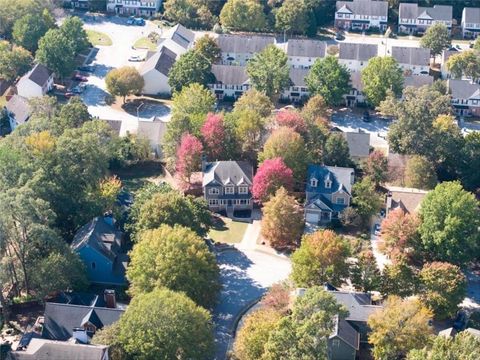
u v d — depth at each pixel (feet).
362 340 426.10
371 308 428.56
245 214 566.77
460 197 496.23
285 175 543.39
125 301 469.98
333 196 553.64
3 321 444.96
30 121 594.24
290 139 567.18
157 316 389.80
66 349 378.32
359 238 536.83
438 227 495.41
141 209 494.18
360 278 462.19
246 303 474.08
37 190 495.41
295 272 463.83
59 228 513.04
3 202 428.56
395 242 499.10
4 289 467.11
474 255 501.56
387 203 551.18
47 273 439.63
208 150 595.88
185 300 402.93
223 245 528.63
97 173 539.29
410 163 583.17
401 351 399.44
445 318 461.37
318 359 362.33
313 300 376.07
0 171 502.79
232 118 618.03
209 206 565.12
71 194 524.11
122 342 388.98
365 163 596.70
